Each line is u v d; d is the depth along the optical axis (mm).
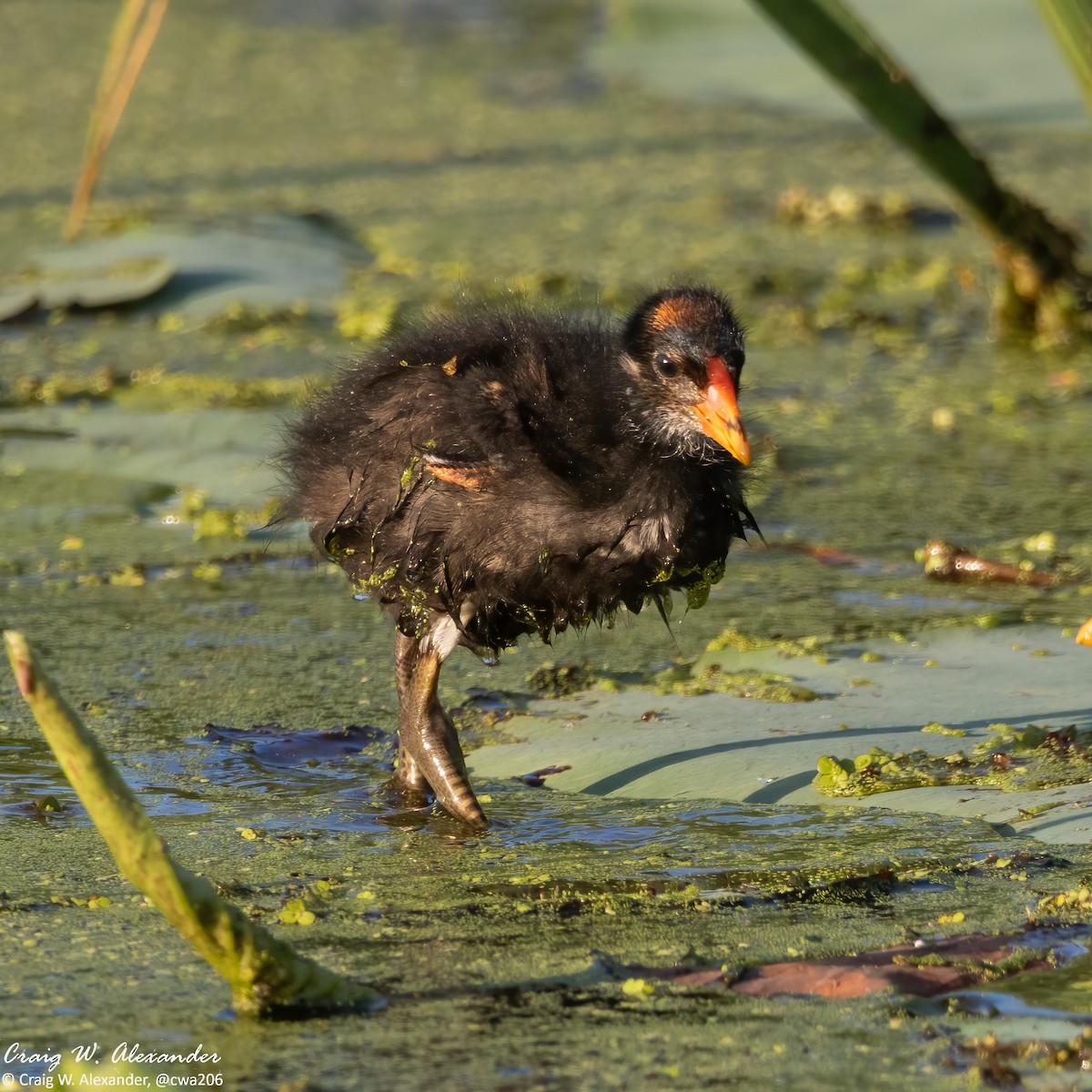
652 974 6832
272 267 21000
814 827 8445
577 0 41469
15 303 19375
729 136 30391
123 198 24859
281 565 12922
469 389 8805
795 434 16156
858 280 21781
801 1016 6441
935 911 7461
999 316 19438
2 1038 6230
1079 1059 6066
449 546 8656
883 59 15836
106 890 7707
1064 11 11484
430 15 40375
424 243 22953
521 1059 6090
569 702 10320
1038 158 27406
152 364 17734
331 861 8094
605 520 8500
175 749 9602
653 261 22250
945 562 12492
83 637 11359
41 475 14727
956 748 9328
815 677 10484
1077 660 10594
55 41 36688
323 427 9531
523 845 8297
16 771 9234
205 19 39281
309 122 31000
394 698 10445
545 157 28781
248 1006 6395
